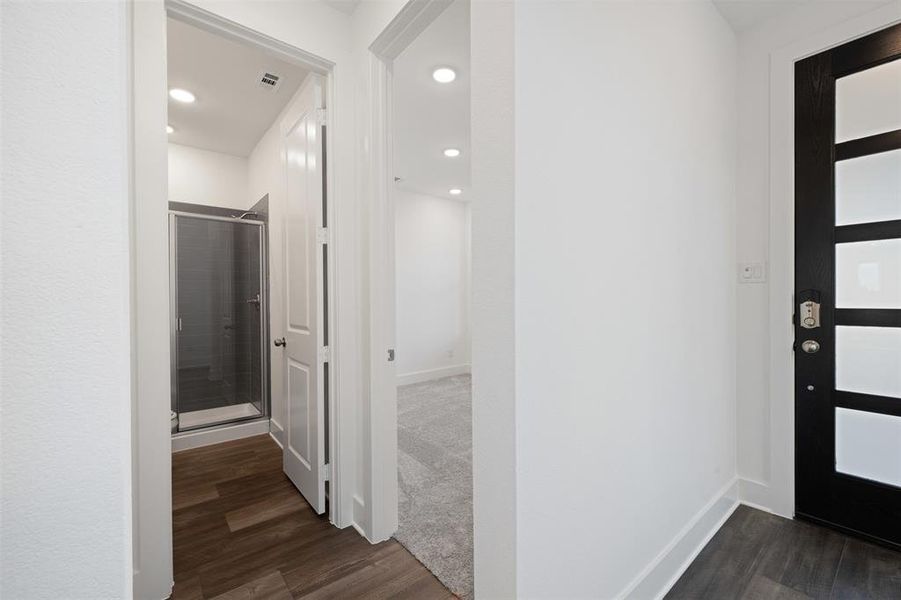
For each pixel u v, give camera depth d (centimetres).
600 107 120
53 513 41
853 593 144
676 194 158
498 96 98
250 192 380
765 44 203
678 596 145
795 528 186
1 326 39
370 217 184
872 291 176
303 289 221
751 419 206
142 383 147
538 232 101
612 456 126
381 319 184
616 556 128
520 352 97
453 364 580
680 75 161
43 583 41
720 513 190
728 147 203
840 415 183
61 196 41
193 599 147
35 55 40
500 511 100
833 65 182
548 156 103
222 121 309
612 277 125
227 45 218
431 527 192
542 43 101
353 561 168
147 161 148
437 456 279
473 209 106
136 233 146
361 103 190
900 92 168
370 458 182
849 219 180
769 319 200
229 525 197
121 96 45
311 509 212
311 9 184
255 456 289
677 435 159
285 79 251
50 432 41
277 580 157
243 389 368
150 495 147
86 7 43
